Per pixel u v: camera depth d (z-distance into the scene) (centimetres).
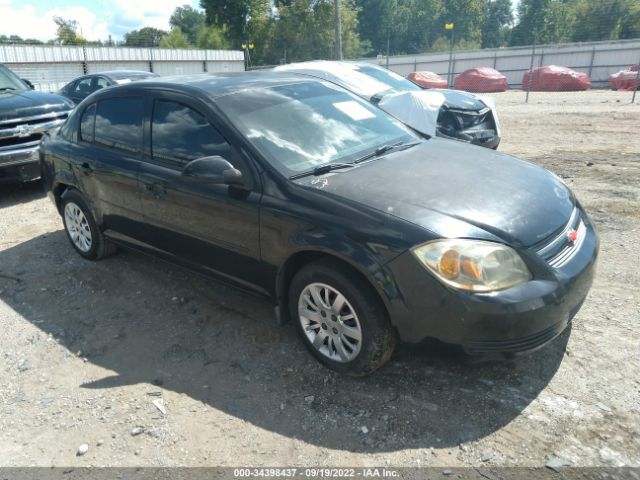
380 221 275
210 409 292
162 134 384
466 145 396
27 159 682
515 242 267
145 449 266
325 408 286
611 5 4766
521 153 884
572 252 289
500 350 260
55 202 518
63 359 349
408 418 274
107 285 448
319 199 296
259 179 320
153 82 409
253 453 259
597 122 1196
